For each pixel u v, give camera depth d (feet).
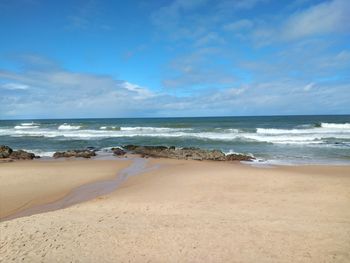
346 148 78.59
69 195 36.88
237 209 27.63
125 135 115.75
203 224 22.94
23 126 177.99
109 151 80.43
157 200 31.89
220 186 38.14
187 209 27.78
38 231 21.84
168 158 68.59
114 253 17.98
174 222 23.56
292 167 53.88
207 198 32.37
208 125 172.96
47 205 33.09
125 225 22.93
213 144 90.99
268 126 160.25
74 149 85.40
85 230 21.89
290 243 19.11
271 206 28.63
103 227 22.52
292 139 94.68
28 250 18.57
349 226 22.18
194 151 73.20
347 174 46.09
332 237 20.02
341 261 16.66
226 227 22.18
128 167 56.24
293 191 34.88
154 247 18.75
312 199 31.04
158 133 120.47
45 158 69.41
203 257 17.33
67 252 18.20
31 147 90.63
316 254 17.53
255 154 71.56
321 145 84.02
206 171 49.62
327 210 26.84
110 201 32.09
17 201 34.50
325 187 36.45
